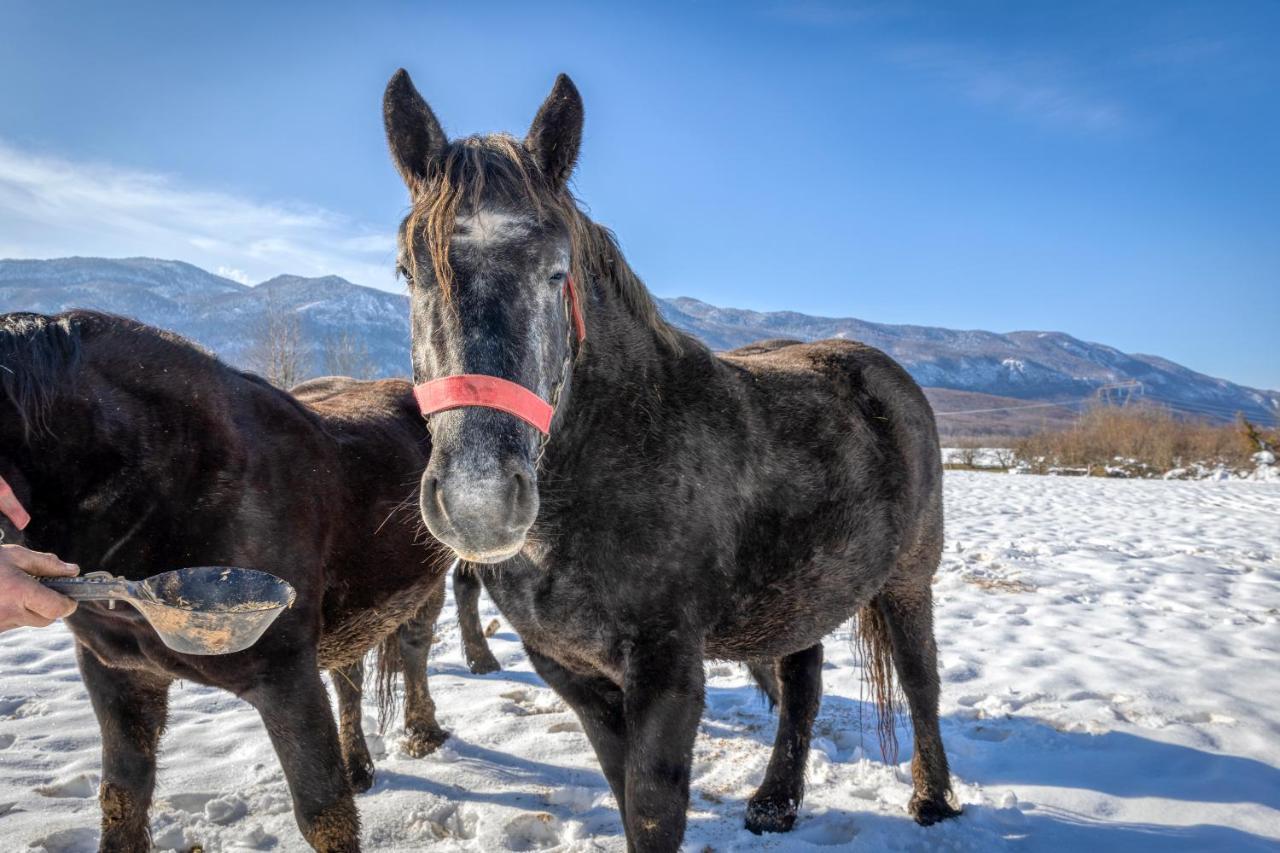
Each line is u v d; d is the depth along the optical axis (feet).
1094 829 8.79
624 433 6.90
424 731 11.46
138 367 7.12
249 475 7.48
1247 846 8.26
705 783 10.43
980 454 90.33
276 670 7.12
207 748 11.20
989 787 9.85
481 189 5.74
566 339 6.25
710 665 15.26
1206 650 14.94
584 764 10.84
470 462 5.05
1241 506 40.55
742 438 7.68
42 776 10.18
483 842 8.75
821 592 8.32
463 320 5.37
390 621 9.55
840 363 9.78
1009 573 22.36
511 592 7.06
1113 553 25.73
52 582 4.66
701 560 7.02
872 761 10.71
